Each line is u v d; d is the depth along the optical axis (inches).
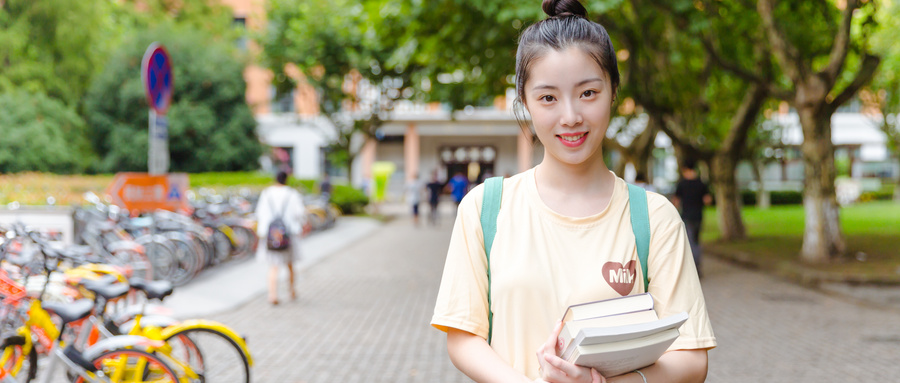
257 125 1072.8
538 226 55.6
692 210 422.6
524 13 356.8
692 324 54.0
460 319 55.1
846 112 1539.1
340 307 329.7
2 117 840.3
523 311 53.8
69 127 905.5
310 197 765.3
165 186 296.0
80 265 213.6
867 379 207.9
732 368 219.8
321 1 930.1
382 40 479.2
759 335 268.5
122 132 965.8
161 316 174.2
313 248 590.6
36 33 898.1
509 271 54.6
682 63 622.5
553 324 53.4
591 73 52.1
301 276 436.1
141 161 966.4
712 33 502.6
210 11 1279.5
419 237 725.3
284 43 970.7
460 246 57.2
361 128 1037.2
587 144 52.9
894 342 256.4
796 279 410.6
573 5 55.3
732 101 752.3
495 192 57.7
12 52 876.6
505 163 1541.6
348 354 238.5
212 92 1021.2
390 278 427.2
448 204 1480.1
